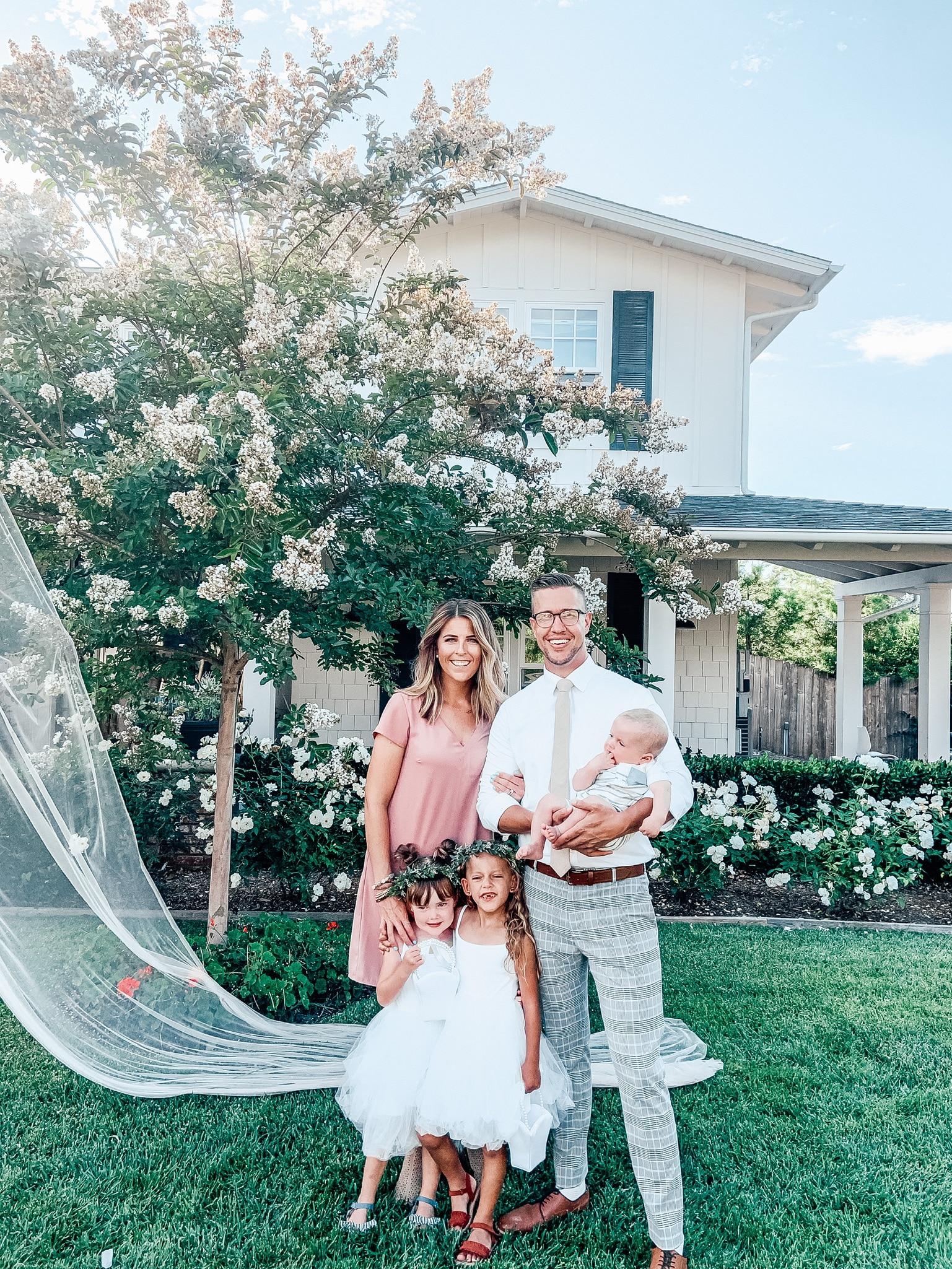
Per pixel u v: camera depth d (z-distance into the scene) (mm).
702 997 4391
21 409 4578
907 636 19609
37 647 2967
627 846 2482
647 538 5840
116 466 4066
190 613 3984
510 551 5414
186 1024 3574
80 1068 3062
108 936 3223
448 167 4844
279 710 9438
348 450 4672
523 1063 2543
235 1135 3033
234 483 4109
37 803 2908
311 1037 3811
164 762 6629
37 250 4195
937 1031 4000
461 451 5629
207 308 4715
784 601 22203
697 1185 2812
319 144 4863
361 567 4773
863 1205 2729
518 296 10242
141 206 4641
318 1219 2605
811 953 5141
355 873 6641
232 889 6363
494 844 2686
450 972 2621
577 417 5805
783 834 6539
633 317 10219
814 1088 3455
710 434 10219
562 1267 2416
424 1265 2414
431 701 2955
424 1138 2525
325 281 4781
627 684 2662
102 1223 2568
